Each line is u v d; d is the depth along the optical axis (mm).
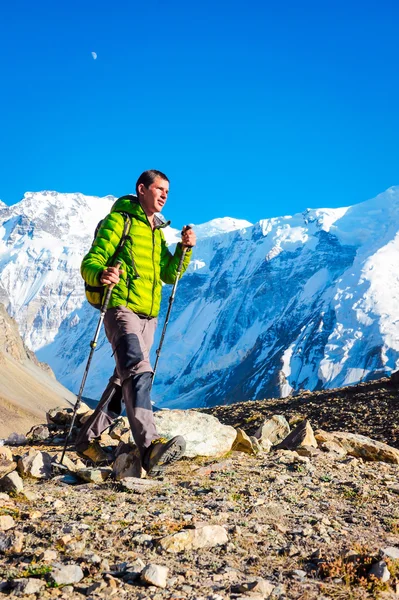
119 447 9211
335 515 6730
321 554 5328
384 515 6828
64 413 14945
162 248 8219
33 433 14250
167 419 10047
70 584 4363
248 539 5594
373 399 39219
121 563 4758
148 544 5230
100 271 7145
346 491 7859
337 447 11477
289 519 6371
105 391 8273
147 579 4430
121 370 7359
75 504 6418
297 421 37312
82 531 5402
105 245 7355
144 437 7133
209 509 6398
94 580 4461
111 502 6539
